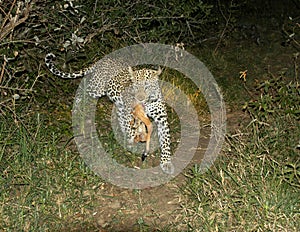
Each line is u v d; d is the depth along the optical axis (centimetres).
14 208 654
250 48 1375
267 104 805
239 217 615
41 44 882
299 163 707
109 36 978
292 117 794
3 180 685
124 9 915
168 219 650
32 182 687
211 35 1376
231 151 748
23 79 885
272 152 732
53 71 909
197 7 986
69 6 839
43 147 760
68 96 966
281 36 1460
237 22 1509
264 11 1642
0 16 773
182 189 695
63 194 683
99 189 709
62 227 636
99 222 649
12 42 777
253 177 654
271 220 602
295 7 1675
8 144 748
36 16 842
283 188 653
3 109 814
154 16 949
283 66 1246
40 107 897
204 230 610
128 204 682
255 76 1170
